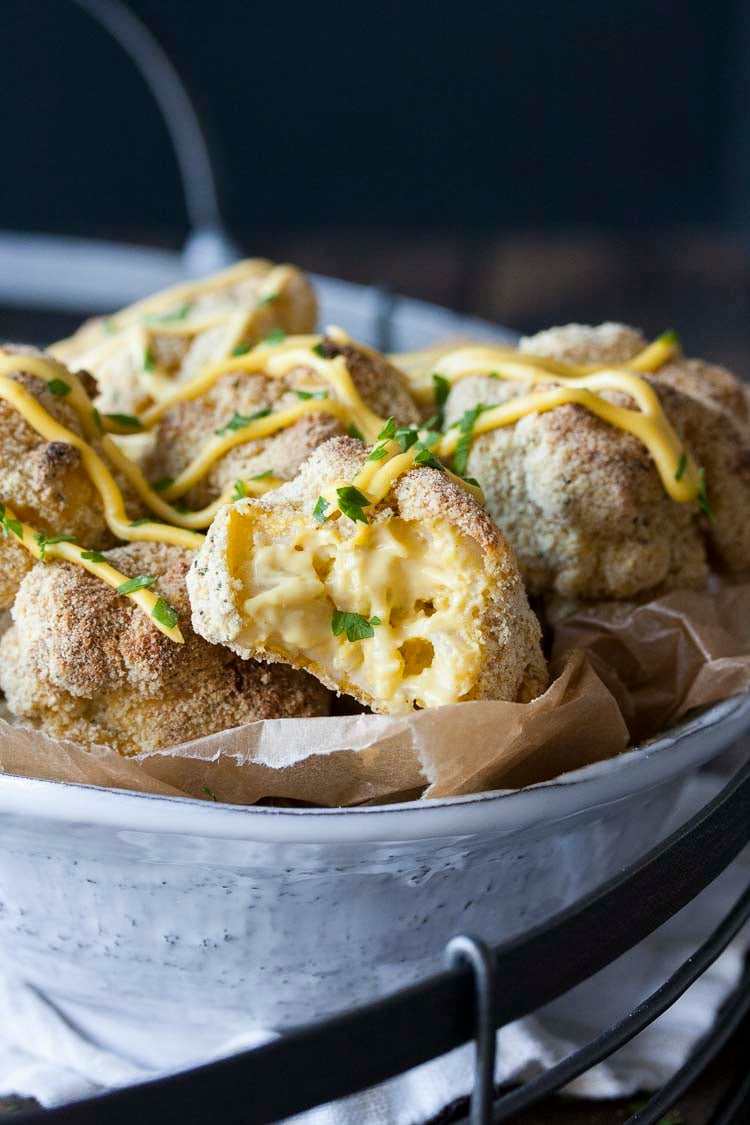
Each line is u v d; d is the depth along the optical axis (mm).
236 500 275
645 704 298
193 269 526
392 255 778
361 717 258
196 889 264
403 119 1014
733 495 323
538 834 267
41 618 277
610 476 298
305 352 317
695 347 649
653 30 1005
